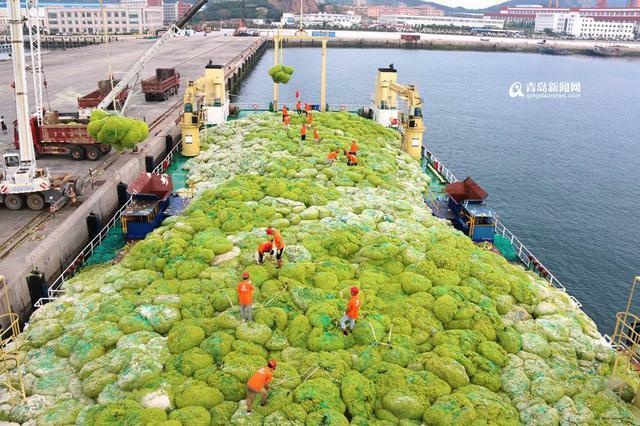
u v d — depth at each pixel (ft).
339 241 100.32
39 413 66.03
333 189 131.03
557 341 79.46
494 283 90.38
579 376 72.02
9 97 260.42
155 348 74.33
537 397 68.03
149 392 65.82
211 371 69.92
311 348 74.74
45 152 159.53
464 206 122.52
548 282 103.60
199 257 95.45
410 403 64.49
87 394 68.33
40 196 122.52
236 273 91.86
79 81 327.88
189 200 130.62
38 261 101.30
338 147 161.48
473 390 67.67
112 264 106.01
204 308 82.84
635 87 572.51
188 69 409.90
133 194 119.34
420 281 88.84
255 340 75.46
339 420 61.87
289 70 216.74
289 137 174.19
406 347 75.05
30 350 78.38
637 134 336.29
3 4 572.51
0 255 102.12
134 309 83.71
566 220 186.19
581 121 374.22
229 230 108.27
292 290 85.51
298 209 118.21
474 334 78.02
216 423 62.59
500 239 124.26
